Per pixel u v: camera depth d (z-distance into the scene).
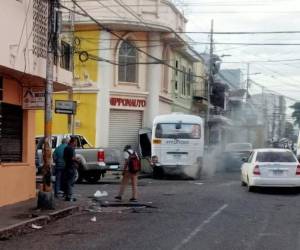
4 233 11.82
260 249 10.16
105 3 34.41
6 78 16.28
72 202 17.12
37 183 21.14
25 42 15.52
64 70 18.42
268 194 20.27
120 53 35.59
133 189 18.14
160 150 29.64
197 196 19.50
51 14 15.77
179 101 44.09
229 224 13.16
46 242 11.05
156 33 36.69
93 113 34.53
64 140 18.47
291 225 13.05
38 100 16.91
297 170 20.41
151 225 13.09
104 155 25.27
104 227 12.89
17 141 17.41
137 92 35.94
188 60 47.09
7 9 14.45
